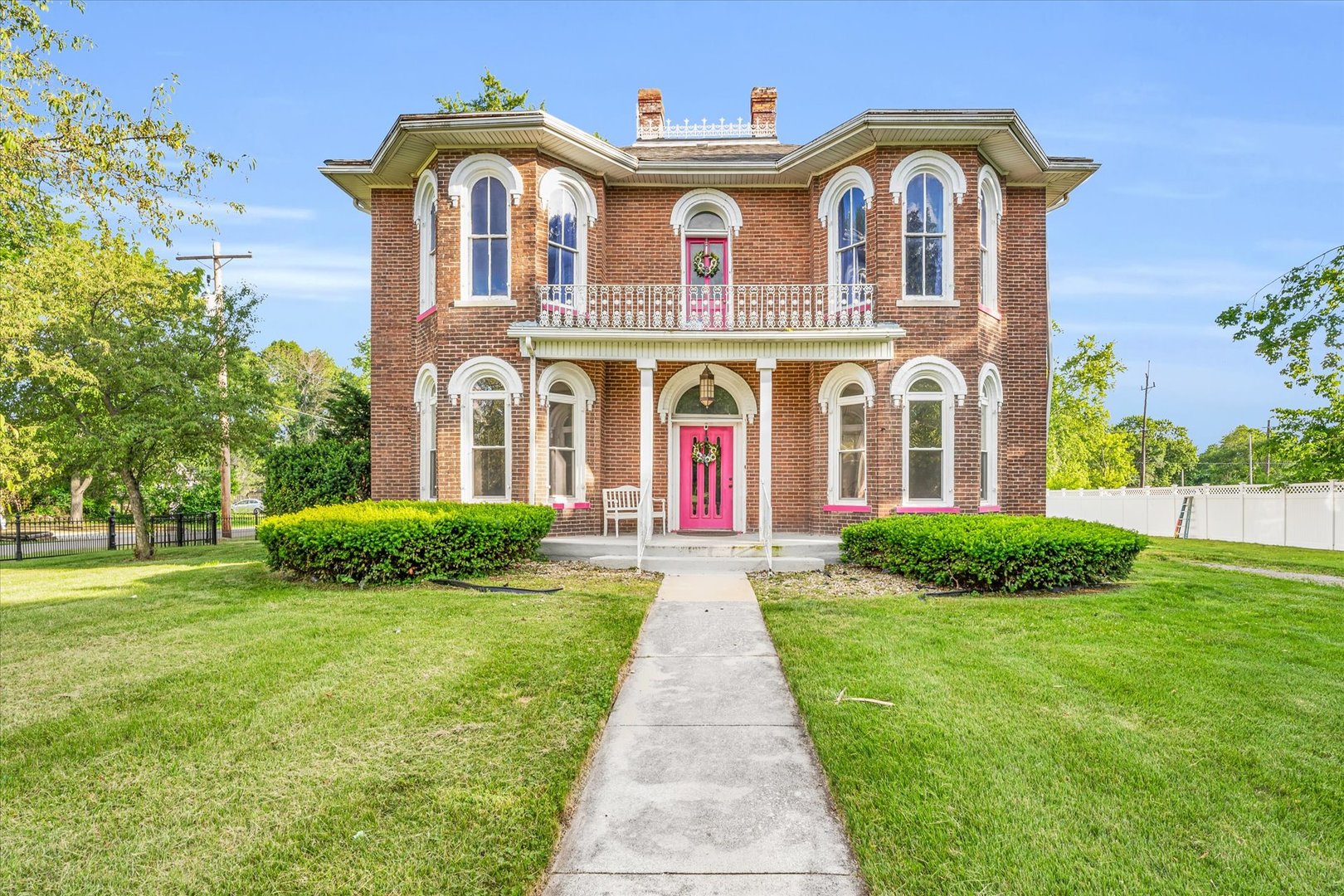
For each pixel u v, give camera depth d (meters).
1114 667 5.98
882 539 10.48
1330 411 15.16
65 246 12.68
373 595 8.91
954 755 4.34
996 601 8.53
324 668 5.98
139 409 15.82
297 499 14.96
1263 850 3.43
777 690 5.67
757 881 3.25
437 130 11.96
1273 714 5.02
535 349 12.33
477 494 12.59
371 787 4.01
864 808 3.76
